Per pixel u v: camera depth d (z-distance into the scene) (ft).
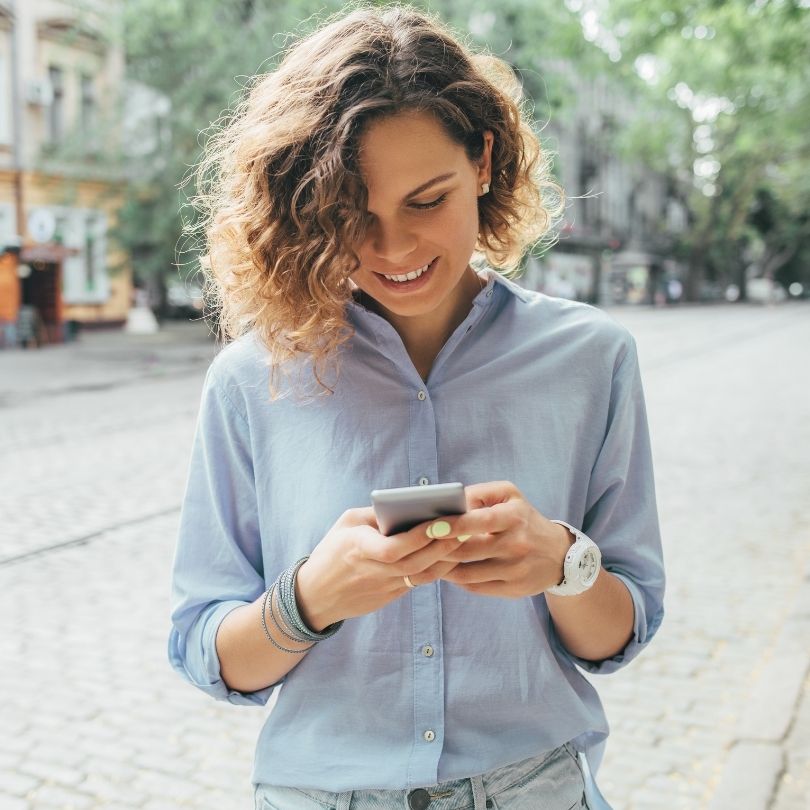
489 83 3.70
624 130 150.30
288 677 3.98
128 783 10.41
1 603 15.80
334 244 3.39
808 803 9.50
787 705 11.58
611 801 9.84
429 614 3.78
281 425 3.94
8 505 22.21
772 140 132.57
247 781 10.48
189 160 57.88
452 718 3.79
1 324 68.18
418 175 3.36
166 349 67.97
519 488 3.87
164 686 12.75
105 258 82.64
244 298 3.79
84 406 39.19
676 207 198.29
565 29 37.35
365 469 3.84
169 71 60.64
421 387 3.85
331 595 3.42
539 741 3.86
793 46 34.06
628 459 4.14
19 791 10.20
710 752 10.80
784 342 74.33
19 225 77.41
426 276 3.57
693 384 46.26
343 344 3.90
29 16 75.61
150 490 23.61
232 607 3.89
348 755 3.80
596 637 3.90
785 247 195.11
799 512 21.09
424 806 3.74
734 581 16.51
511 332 4.03
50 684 12.78
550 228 4.51
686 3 32.68
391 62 3.38
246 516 4.09
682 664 13.17
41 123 77.77
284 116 3.49
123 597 16.08
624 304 170.19
